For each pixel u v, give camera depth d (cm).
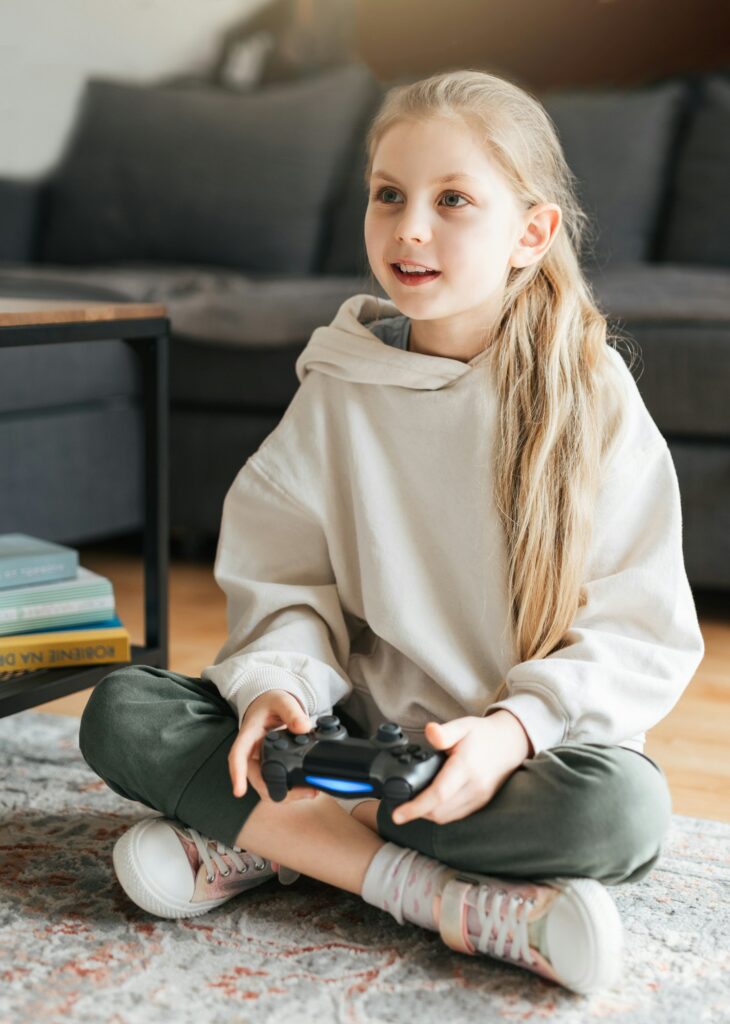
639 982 87
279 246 260
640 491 104
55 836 110
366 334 111
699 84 261
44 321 123
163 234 267
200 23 306
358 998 85
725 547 179
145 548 142
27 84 290
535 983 87
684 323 179
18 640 129
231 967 89
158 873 93
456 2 287
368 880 92
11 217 276
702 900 100
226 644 110
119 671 104
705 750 136
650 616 100
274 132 264
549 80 286
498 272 103
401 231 100
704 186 239
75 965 88
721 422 177
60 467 201
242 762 90
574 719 94
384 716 106
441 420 106
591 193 241
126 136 271
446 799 85
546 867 87
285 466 111
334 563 110
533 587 101
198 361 209
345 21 297
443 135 100
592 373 106
